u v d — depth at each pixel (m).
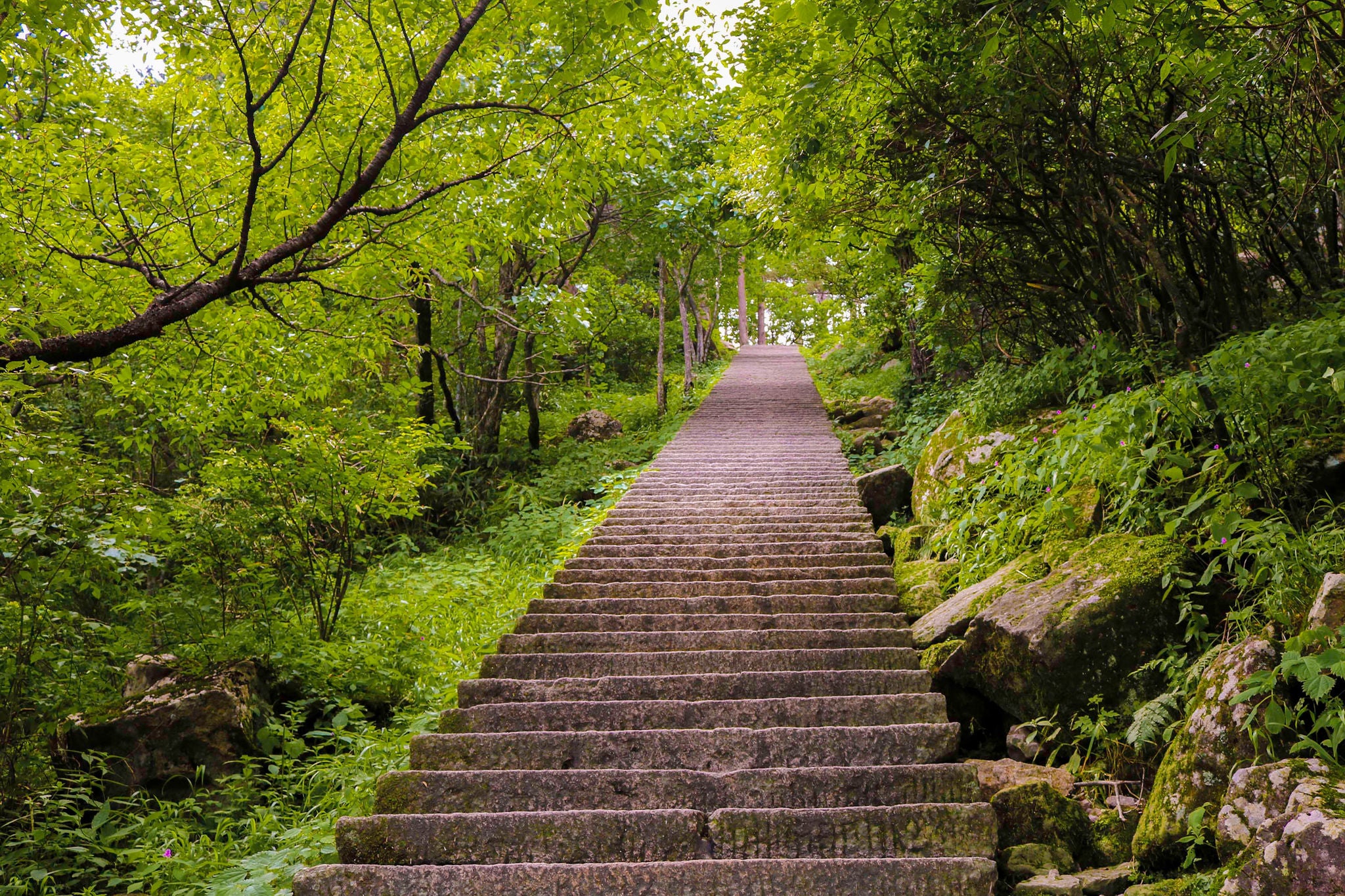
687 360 17.78
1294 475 3.51
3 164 3.88
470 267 5.66
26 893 3.64
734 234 15.98
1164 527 3.99
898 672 4.15
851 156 5.65
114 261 3.17
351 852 3.10
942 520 6.20
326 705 5.24
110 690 5.38
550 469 12.72
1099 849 3.11
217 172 4.43
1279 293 5.06
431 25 4.27
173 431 6.33
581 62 4.03
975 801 3.26
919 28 4.40
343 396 10.38
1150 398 3.59
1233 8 3.62
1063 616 3.76
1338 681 2.62
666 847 3.04
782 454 10.52
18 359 2.73
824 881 2.80
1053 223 5.32
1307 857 2.10
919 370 11.93
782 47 5.45
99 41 3.68
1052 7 3.53
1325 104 3.56
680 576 5.91
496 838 3.09
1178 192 4.63
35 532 4.53
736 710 3.89
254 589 6.32
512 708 3.97
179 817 4.24
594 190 4.86
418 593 7.77
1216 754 2.77
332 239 4.79
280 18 4.15
